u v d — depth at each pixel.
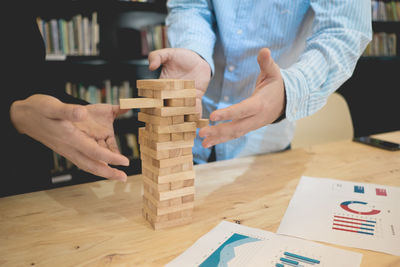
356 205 0.78
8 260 0.58
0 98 0.73
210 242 0.62
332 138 1.88
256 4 1.20
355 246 0.61
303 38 1.28
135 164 2.69
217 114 0.61
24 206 0.80
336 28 0.95
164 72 1.04
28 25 0.96
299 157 1.19
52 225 0.70
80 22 2.50
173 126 0.65
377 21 3.37
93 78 2.75
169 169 0.66
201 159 1.52
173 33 1.26
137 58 2.71
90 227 0.69
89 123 0.73
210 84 1.46
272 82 0.71
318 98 0.84
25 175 0.94
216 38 1.37
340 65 0.89
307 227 0.68
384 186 0.90
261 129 1.43
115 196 0.86
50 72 2.44
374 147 1.33
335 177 0.98
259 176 1.00
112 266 0.56
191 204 0.71
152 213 0.69
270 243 0.62
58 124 0.59
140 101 0.62
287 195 0.85
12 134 0.76
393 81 3.77
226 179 0.97
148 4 2.72
